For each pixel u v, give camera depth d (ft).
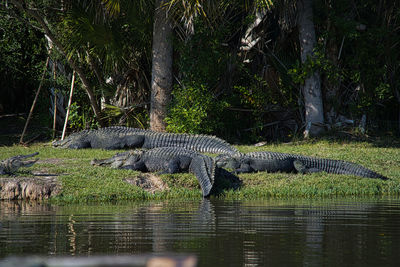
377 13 112.37
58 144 94.22
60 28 101.19
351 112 111.75
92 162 69.77
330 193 60.23
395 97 121.49
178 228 35.73
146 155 68.13
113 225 37.11
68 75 111.65
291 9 105.40
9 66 117.50
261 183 63.98
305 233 33.94
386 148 93.91
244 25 109.19
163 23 100.01
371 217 41.24
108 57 100.48
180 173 65.31
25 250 28.30
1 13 108.27
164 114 101.76
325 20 108.99
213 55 101.24
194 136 87.25
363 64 110.73
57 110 113.80
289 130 115.75
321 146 95.50
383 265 24.88
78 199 54.70
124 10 98.89
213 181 58.90
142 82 112.37
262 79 112.88
